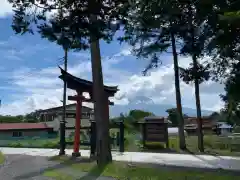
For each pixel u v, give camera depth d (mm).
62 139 15922
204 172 8820
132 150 16859
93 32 8055
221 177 8055
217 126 30953
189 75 14789
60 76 14727
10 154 17734
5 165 12906
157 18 8094
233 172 8797
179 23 8398
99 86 11523
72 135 34062
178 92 16953
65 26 7984
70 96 14617
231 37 6859
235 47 7387
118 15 8242
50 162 13430
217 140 19297
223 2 6777
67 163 12531
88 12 7934
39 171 11086
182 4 7766
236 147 16656
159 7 7742
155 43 9930
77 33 8125
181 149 16578
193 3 7617
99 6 7934
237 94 7285
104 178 9234
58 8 8156
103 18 8133
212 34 7535
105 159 11055
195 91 16312
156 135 17656
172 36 9320
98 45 11594
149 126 17906
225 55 7750
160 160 12195
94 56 11586
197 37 8312
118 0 8125
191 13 7949
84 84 14609
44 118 49969
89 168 10836
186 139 22750
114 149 17234
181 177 8359
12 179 9867
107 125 11406
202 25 7816
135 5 8031
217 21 6859
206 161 11828
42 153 17938
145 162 11445
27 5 8047
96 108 11414
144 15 7977
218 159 12516
